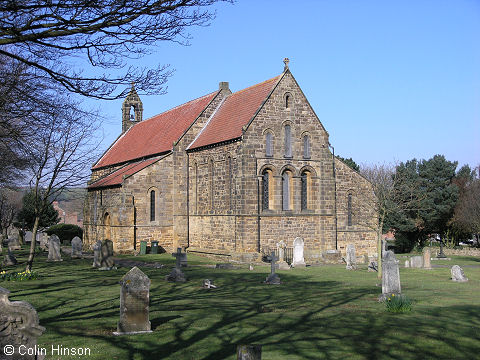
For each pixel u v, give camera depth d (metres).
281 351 14.65
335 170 52.03
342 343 15.58
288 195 46.94
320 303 23.25
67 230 73.31
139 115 77.50
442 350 14.88
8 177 29.61
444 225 72.25
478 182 70.50
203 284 28.75
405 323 18.47
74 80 13.03
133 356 13.91
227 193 46.22
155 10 12.11
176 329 17.12
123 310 16.61
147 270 37.62
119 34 12.59
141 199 51.72
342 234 51.78
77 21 11.94
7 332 11.88
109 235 56.16
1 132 16.28
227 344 15.36
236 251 44.34
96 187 58.69
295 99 47.06
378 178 63.25
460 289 29.30
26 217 76.00
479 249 65.56
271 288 28.75
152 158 57.78
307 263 45.62
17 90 14.42
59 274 33.47
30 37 11.90
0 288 12.01
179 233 52.34
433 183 70.25
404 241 71.88
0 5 11.09
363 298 24.84
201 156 50.78
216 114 54.06
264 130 45.16
